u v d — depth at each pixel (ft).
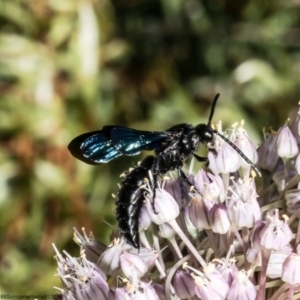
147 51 1.52
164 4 1.51
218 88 1.48
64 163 1.34
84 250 1.00
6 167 1.34
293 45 1.53
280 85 1.44
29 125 1.35
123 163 1.35
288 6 1.53
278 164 1.01
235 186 0.98
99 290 0.97
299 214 0.96
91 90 1.37
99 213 1.33
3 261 1.32
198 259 0.96
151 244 1.02
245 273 0.95
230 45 1.54
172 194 1.00
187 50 1.54
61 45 1.39
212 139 1.00
